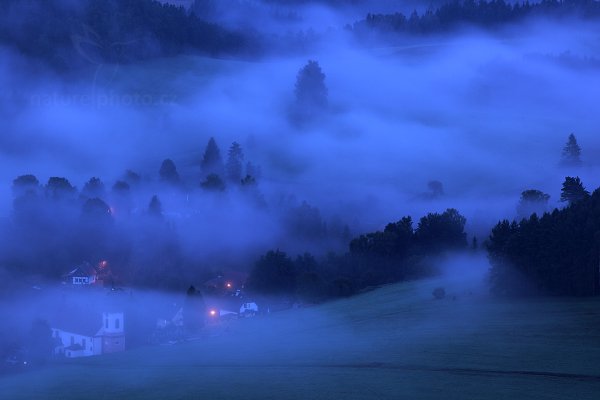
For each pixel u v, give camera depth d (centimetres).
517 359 9538
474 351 10212
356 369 9844
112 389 10162
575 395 7806
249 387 9338
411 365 9762
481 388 8325
